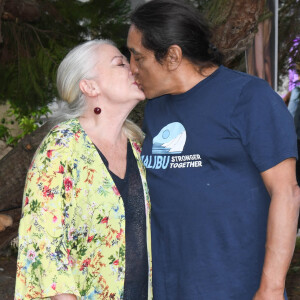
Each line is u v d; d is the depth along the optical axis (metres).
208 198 2.02
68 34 4.67
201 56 2.04
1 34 4.44
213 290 2.03
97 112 2.20
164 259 2.14
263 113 1.94
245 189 2.01
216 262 2.02
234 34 2.93
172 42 1.99
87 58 2.19
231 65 4.25
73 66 2.19
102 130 2.21
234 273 2.02
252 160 1.97
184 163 2.08
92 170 2.09
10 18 4.39
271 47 3.21
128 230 2.13
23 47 4.52
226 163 2.02
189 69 2.06
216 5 2.95
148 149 2.23
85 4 4.66
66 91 2.22
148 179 2.21
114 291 2.10
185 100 2.09
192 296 2.05
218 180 2.02
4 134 6.87
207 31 2.06
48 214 1.99
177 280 2.11
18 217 4.06
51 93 4.57
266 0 3.12
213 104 2.03
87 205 2.06
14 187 3.94
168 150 2.13
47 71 4.40
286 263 1.90
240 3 2.86
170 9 2.00
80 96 2.22
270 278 1.91
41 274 1.96
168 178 2.12
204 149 2.03
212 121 2.02
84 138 2.12
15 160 3.90
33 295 1.98
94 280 2.09
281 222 1.90
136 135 2.33
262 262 2.03
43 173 2.02
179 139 2.09
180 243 2.08
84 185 2.06
